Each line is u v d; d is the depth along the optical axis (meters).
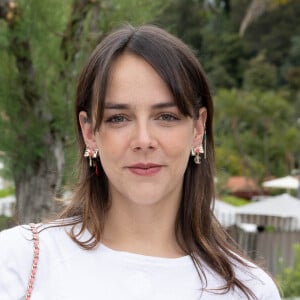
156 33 2.11
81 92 2.18
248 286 2.21
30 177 6.10
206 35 41.88
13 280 2.05
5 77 5.84
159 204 2.18
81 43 5.77
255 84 37.22
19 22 5.57
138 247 2.17
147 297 2.05
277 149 25.98
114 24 5.78
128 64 2.06
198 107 2.18
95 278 2.05
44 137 5.97
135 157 2.06
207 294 2.12
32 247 2.10
